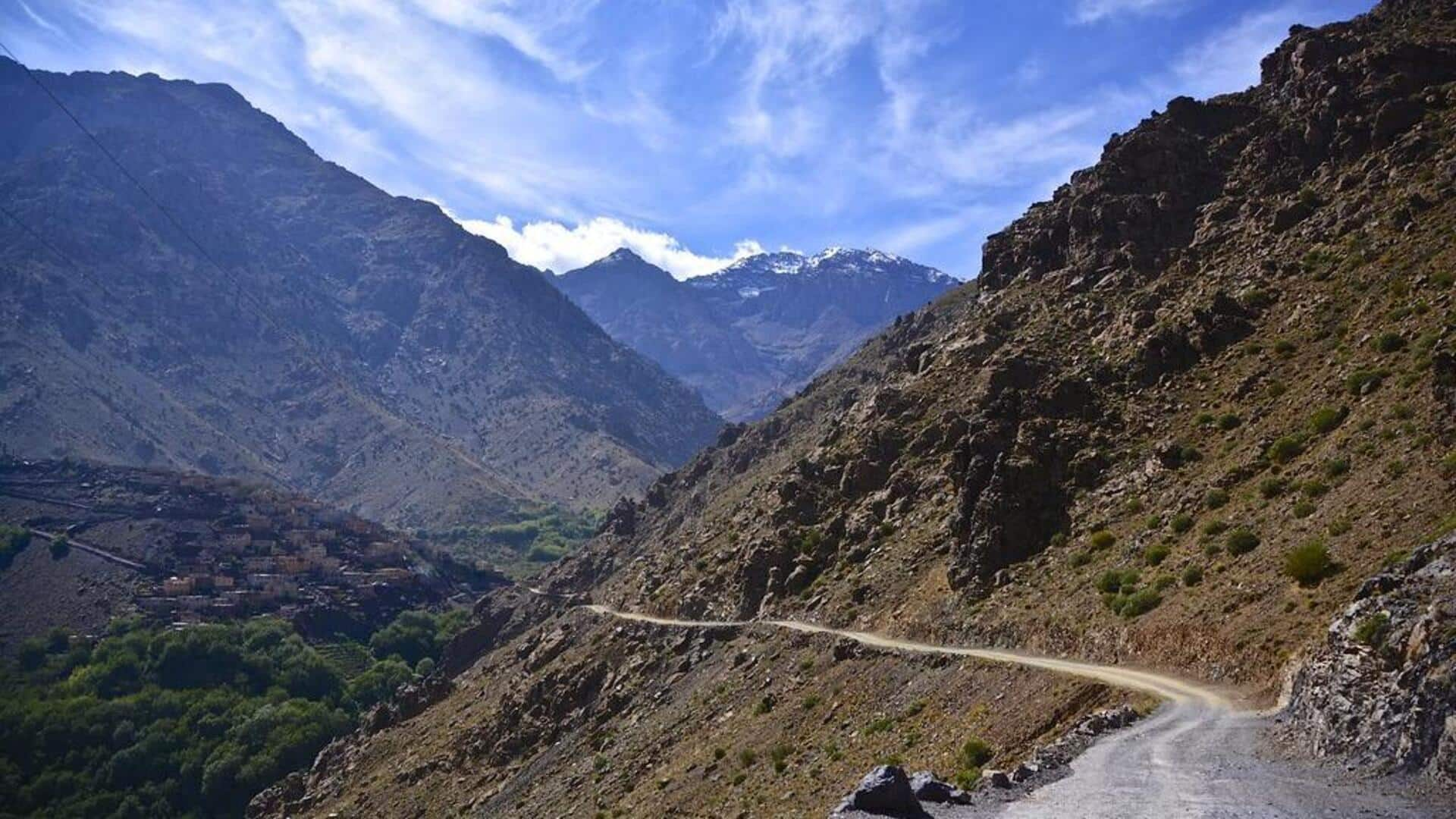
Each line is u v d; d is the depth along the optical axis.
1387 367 57.28
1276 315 73.19
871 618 71.94
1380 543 40.81
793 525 93.06
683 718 77.44
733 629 87.44
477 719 120.25
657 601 110.94
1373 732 25.77
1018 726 42.50
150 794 161.88
